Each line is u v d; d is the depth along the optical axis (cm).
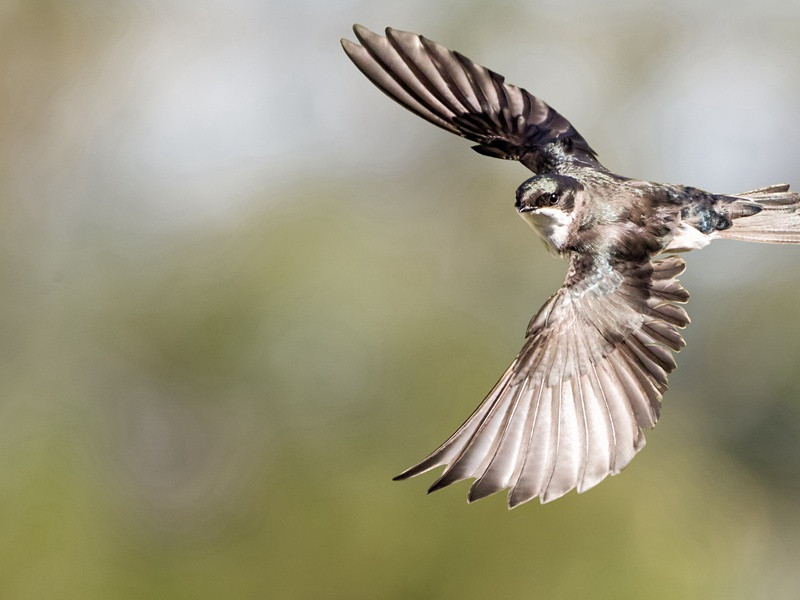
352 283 1565
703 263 2247
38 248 1881
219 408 1566
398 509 1432
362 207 1753
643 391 612
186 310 1614
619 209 686
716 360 2255
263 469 1503
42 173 2078
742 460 2211
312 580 1449
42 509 1445
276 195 1709
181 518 1512
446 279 1877
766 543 2169
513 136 751
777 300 2225
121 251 1727
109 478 1545
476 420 595
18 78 2112
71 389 1627
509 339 1641
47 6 2130
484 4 2288
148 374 1617
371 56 727
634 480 1442
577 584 1380
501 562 1391
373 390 1512
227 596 1462
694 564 1444
